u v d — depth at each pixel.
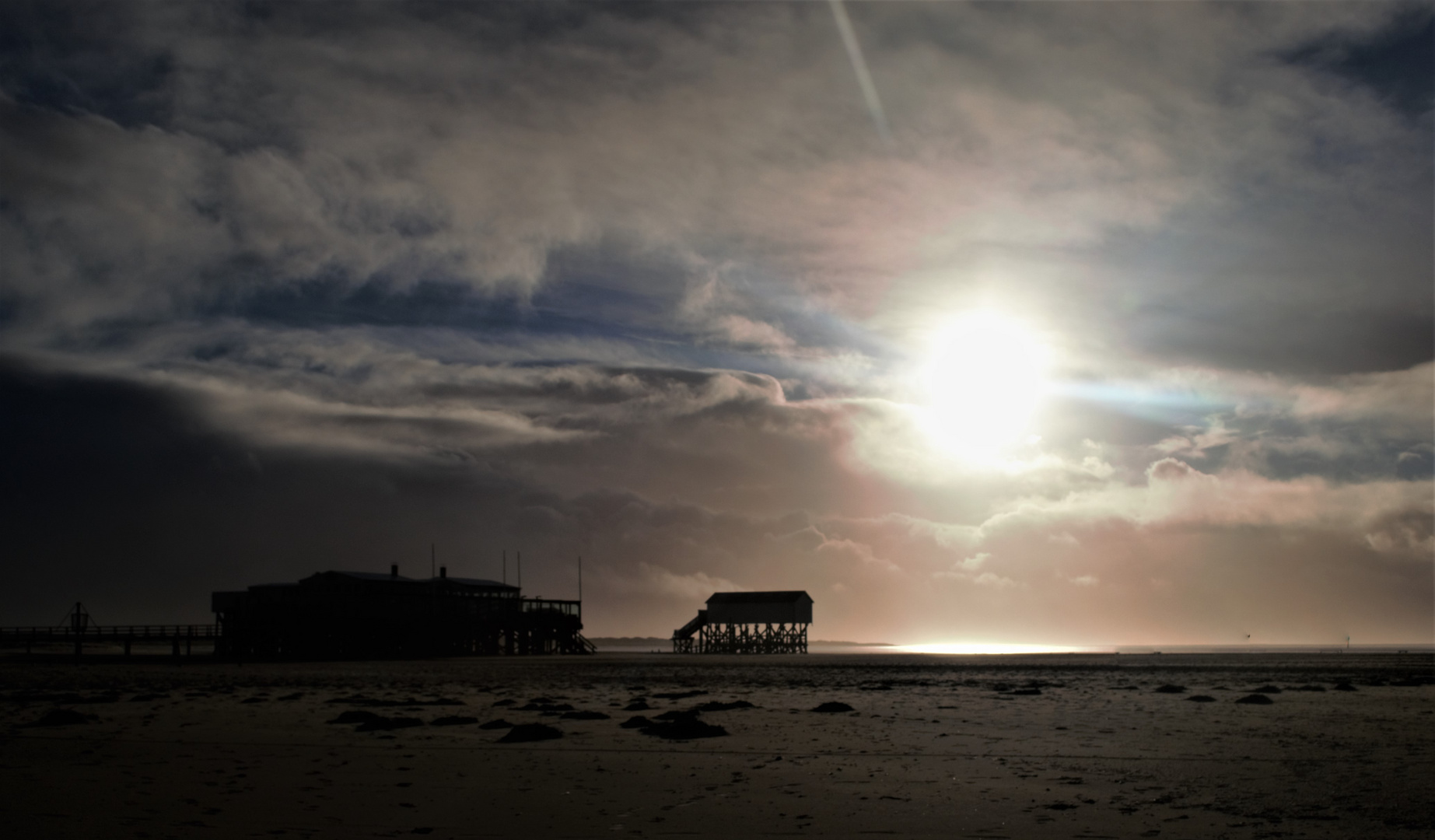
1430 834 14.98
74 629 115.12
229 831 15.01
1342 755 24.12
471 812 16.64
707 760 22.98
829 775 20.83
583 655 154.25
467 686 57.88
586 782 19.75
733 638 167.88
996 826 15.67
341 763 22.27
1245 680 65.50
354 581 126.50
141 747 25.30
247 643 115.44
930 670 88.50
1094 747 25.69
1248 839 14.69
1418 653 182.12
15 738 27.30
